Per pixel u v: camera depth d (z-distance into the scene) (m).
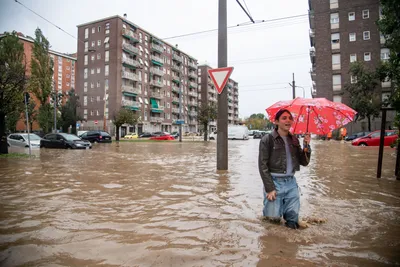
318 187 5.95
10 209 4.30
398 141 6.84
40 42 40.78
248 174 7.76
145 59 63.94
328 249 2.81
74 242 2.98
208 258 2.59
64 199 4.94
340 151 16.56
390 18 7.62
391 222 3.67
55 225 3.54
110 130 55.28
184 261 2.54
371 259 2.59
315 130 3.73
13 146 22.19
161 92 70.44
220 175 7.59
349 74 39.75
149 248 2.82
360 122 38.47
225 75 8.56
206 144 28.17
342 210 4.23
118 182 6.60
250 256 2.63
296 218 3.43
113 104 55.22
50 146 20.86
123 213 4.07
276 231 3.31
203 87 93.69
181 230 3.34
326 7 41.03
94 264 2.49
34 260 2.57
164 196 5.14
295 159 3.57
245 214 4.00
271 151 3.55
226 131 8.68
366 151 16.47
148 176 7.49
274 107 3.86
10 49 18.53
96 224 3.57
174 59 76.44
